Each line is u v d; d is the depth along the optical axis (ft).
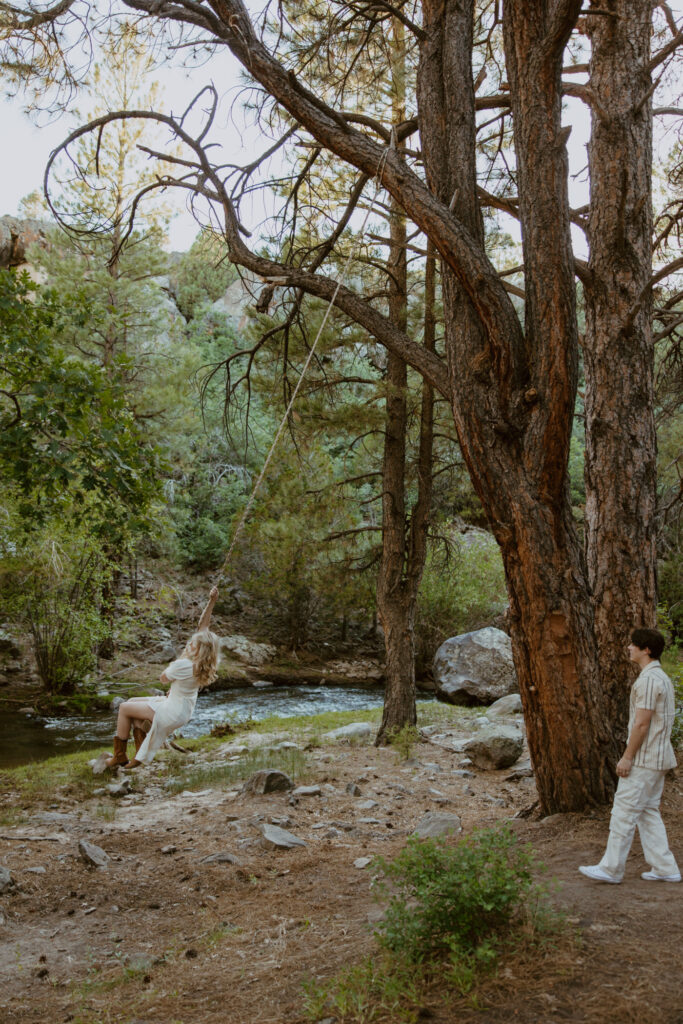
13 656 66.54
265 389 42.19
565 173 20.48
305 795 30.22
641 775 16.24
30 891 19.92
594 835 19.43
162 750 41.65
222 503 91.91
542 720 21.61
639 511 25.50
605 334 26.11
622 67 26.99
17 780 34.35
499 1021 10.83
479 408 21.31
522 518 20.97
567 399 20.25
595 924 13.74
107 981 14.80
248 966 14.82
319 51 27.02
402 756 36.83
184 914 18.67
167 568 83.82
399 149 30.27
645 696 16.20
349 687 74.02
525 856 14.11
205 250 33.55
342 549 45.44
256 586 53.16
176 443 73.00
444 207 21.29
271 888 19.98
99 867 22.02
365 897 18.29
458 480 49.70
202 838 24.95
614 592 25.21
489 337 20.97
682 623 56.65
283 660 79.51
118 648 72.13
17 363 28.27
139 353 72.18
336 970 13.61
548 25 20.76
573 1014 10.80
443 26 23.66
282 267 25.45
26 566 54.44
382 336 24.27
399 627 41.86
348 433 43.39
